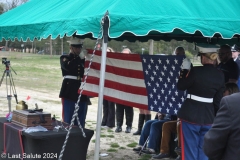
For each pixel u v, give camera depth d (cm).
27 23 468
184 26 350
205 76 428
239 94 227
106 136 780
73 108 601
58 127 457
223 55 575
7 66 1009
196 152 432
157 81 525
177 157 573
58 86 1723
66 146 442
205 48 438
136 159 604
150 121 641
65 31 378
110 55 577
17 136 452
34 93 1442
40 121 457
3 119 520
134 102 550
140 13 353
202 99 431
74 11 414
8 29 508
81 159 457
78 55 600
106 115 873
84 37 721
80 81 598
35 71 2420
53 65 2919
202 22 362
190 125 432
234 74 572
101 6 380
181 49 656
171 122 589
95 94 584
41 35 422
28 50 4466
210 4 396
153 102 530
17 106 520
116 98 571
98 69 581
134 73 551
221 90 439
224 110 225
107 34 345
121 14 344
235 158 221
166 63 511
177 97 500
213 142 228
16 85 1670
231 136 223
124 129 862
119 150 666
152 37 779
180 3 377
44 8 518
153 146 609
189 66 430
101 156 621
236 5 418
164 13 361
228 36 368
